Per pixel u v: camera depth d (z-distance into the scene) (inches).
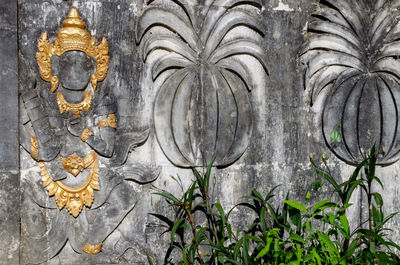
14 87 100.3
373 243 95.1
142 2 104.4
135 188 106.8
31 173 102.7
